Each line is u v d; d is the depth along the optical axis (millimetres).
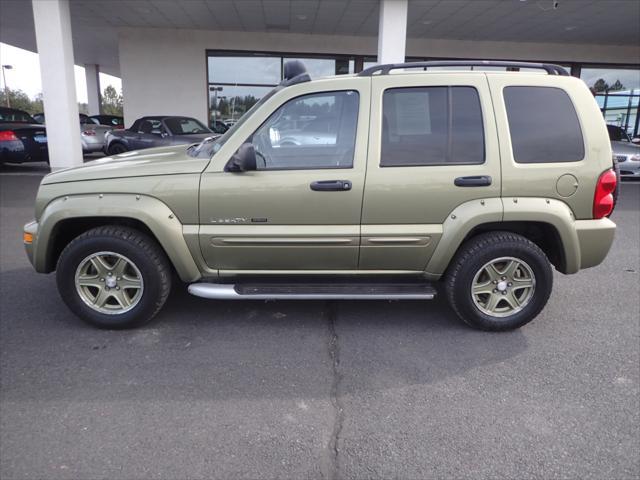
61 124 11289
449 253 3531
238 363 3283
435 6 12469
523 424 2668
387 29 11469
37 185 10531
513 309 3725
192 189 3426
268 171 3432
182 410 2762
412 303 4340
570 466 2357
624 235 6863
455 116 3479
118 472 2291
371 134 3436
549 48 17266
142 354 3385
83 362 3266
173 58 16266
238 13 13812
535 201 3475
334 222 3473
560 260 3668
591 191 3518
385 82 3477
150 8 13453
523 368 3252
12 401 2826
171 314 4039
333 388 3006
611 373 3199
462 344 3582
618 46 17469
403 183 3424
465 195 3453
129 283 3658
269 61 16609
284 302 4316
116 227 3607
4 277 4875
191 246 3510
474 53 17094
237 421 2676
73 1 12828
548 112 3520
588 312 4184
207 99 16688
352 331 3781
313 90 3471
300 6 12953
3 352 3387
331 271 3648
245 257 3562
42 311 4070
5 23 16047
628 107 18109
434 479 2271
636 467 2352
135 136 12117
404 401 2877
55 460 2361
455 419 2711
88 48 20922
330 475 2293
